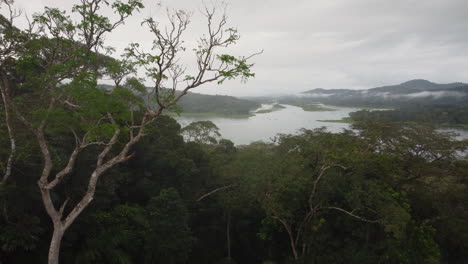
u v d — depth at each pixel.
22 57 7.86
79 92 7.40
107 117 8.52
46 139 12.48
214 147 27.20
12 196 10.34
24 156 10.38
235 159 21.53
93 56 8.43
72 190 12.83
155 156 19.17
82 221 12.61
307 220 15.20
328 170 14.57
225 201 18.80
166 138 20.50
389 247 12.57
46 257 11.13
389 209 12.17
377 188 13.55
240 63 7.33
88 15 7.93
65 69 7.89
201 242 18.86
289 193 14.43
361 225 13.88
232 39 7.77
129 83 9.02
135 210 15.10
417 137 17.81
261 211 19.25
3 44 8.21
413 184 17.48
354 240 13.88
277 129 81.69
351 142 17.12
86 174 13.53
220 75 7.60
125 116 8.38
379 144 17.98
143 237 14.12
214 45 7.80
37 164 10.95
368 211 13.70
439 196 16.16
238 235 20.67
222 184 21.38
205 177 21.47
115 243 12.70
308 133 20.88
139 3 7.74
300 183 13.94
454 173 16.98
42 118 7.83
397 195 13.66
